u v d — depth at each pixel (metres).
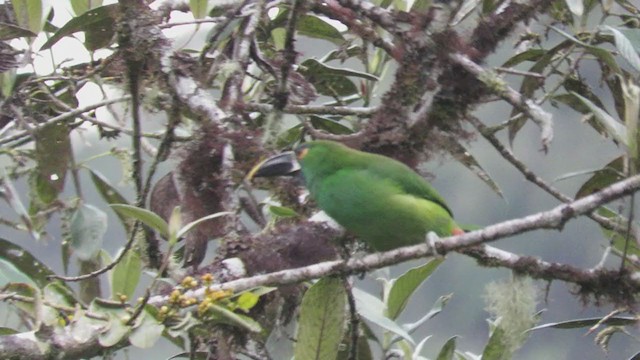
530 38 10.40
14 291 6.78
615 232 7.61
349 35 11.24
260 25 10.42
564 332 18.91
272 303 8.03
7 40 9.70
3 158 10.38
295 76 9.93
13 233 19.17
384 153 8.86
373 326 12.76
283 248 7.64
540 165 18.23
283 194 9.10
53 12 10.66
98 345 6.39
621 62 11.45
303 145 8.46
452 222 8.14
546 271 7.38
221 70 9.05
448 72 8.60
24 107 9.88
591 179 8.85
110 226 17.56
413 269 7.80
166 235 6.67
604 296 7.36
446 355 8.05
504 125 9.24
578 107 9.95
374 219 8.07
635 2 12.31
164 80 8.82
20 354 6.28
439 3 8.62
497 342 7.44
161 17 9.53
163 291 7.82
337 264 6.91
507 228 6.82
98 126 10.33
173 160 8.66
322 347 6.87
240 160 8.56
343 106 10.45
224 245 7.64
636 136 6.65
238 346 7.17
